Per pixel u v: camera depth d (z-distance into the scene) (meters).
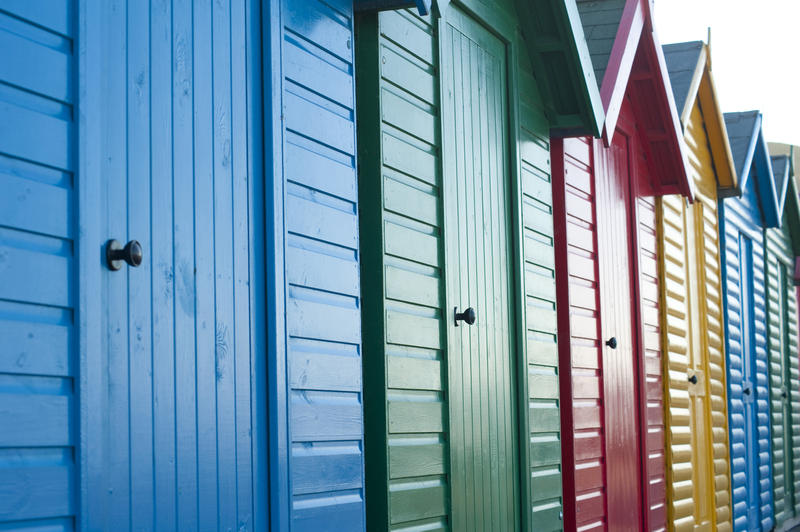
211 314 3.98
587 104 7.57
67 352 3.23
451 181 6.19
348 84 5.13
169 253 3.76
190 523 3.78
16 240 3.10
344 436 4.83
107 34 3.49
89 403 3.29
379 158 5.38
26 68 3.16
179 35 3.91
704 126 12.84
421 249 5.77
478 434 6.32
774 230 17.38
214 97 4.10
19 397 3.05
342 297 4.94
